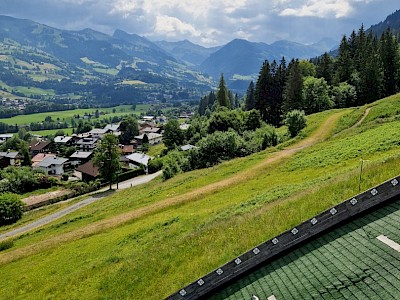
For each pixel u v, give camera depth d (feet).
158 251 107.96
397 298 38.81
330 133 258.78
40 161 546.67
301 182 139.85
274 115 444.96
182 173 277.64
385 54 397.19
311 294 46.21
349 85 409.28
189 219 137.59
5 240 210.59
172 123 529.04
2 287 128.88
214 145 299.17
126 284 95.45
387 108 265.13
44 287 116.16
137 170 418.31
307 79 431.02
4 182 384.06
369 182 92.94
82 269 120.06
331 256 51.96
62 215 271.49
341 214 58.23
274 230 87.61
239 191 164.86
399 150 139.54
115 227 171.83
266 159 219.82
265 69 448.24
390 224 51.62
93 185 368.68
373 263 45.96
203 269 84.48
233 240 93.61
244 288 55.77
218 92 536.42
